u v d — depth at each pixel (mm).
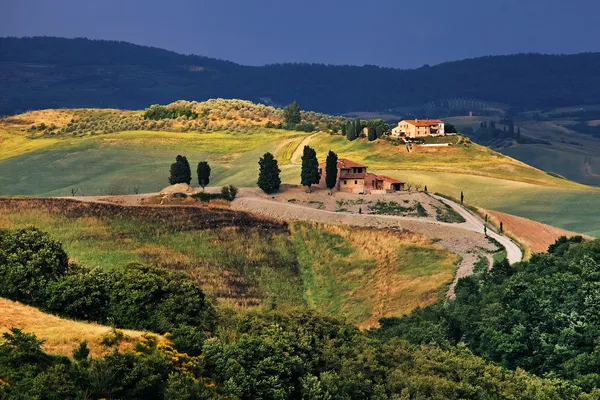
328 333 98312
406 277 160000
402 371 90812
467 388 85500
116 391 69562
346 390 84562
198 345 83312
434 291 149125
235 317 98438
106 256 158250
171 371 75312
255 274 164375
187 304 96312
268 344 84875
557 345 97000
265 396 80125
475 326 112250
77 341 78500
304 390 82188
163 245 170125
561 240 152375
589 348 96562
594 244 127000
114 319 93812
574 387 85938
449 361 92875
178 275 105062
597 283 108562
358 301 156375
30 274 96562
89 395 68250
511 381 89625
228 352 81750
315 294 162000
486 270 142875
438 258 166250
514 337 101812
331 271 168750
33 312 88688
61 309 93938
